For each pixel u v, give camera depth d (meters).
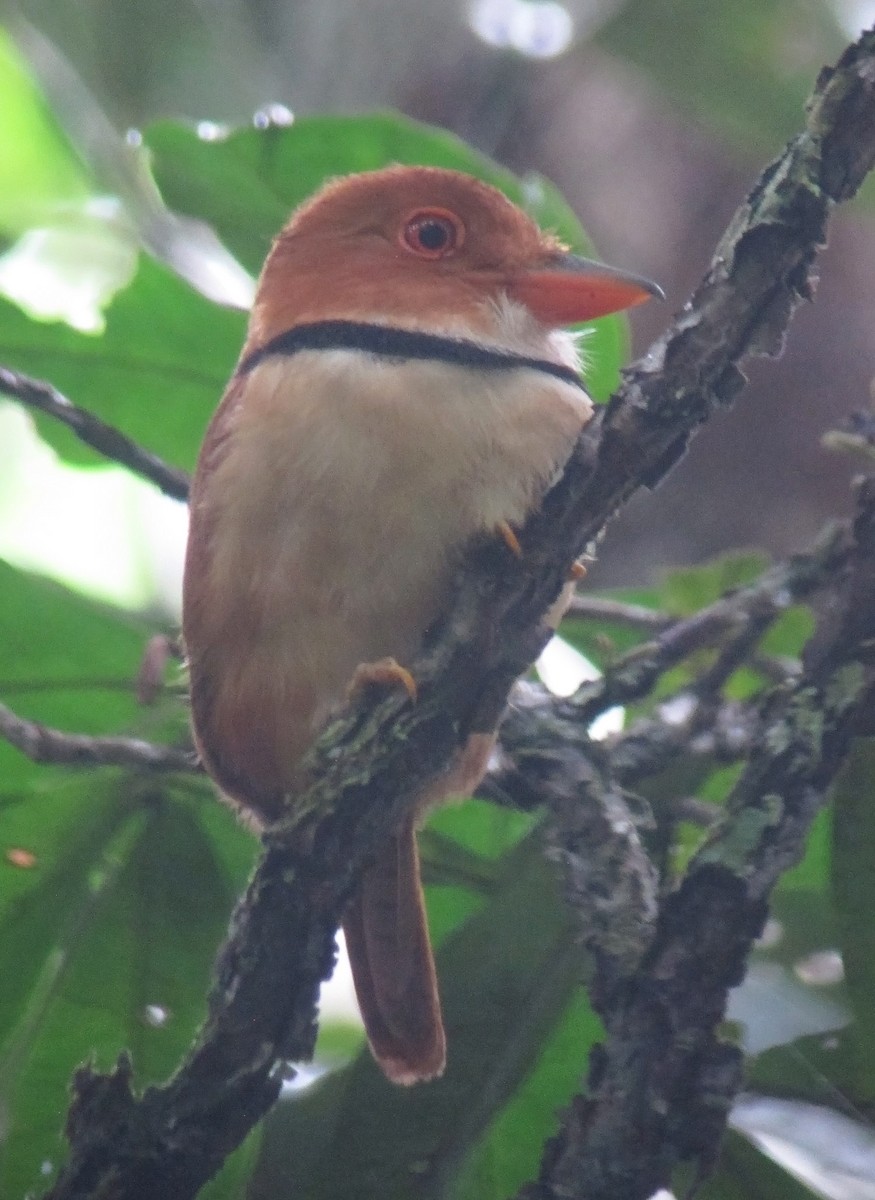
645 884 3.29
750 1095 3.31
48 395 3.34
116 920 3.32
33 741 3.31
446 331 3.33
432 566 3.30
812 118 3.26
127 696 3.35
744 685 3.35
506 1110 3.31
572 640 3.36
